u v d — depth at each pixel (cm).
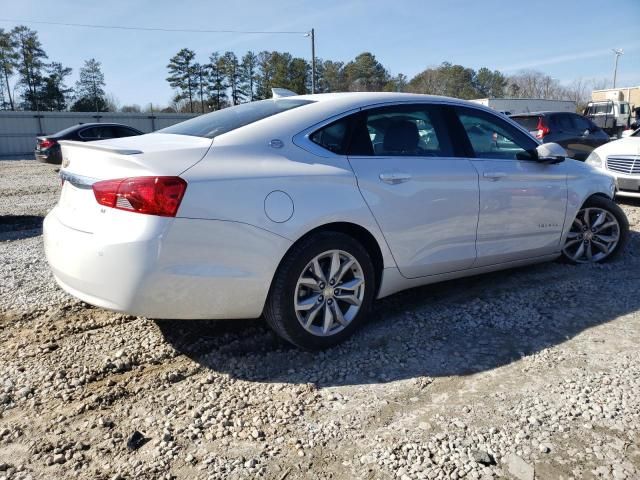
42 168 1780
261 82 6619
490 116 406
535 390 274
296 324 302
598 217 479
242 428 246
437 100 380
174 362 310
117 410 262
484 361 307
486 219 382
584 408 256
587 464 218
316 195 299
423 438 237
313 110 327
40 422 253
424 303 396
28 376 293
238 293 281
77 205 289
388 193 327
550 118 1141
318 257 304
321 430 245
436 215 352
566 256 478
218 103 6712
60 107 6097
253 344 332
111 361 308
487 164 383
